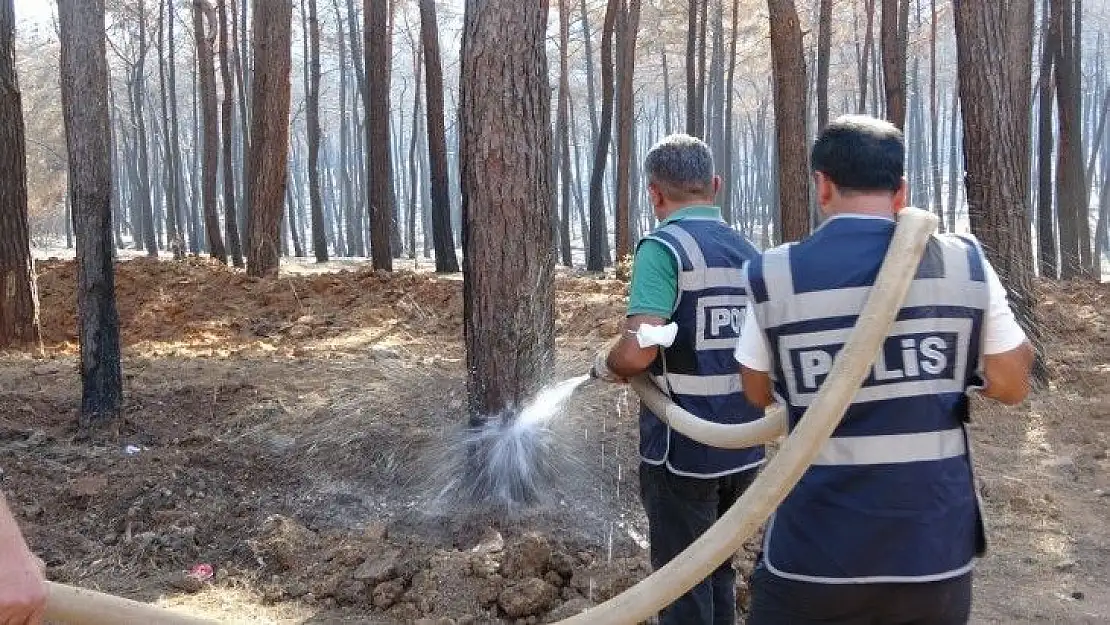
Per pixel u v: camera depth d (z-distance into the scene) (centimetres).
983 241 950
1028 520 627
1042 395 927
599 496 546
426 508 541
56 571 502
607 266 3020
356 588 478
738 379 376
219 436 665
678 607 370
